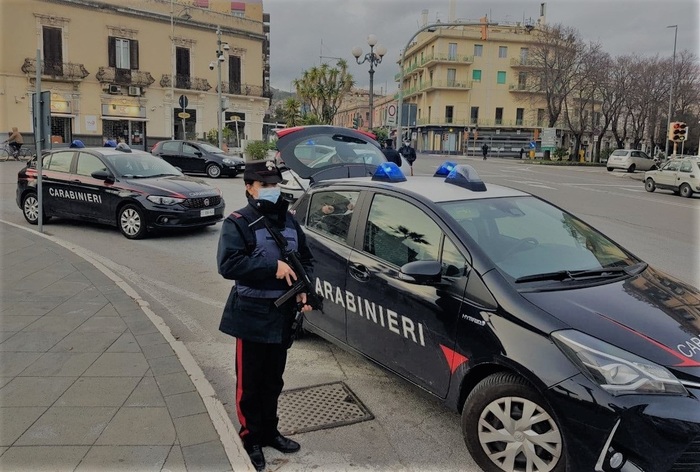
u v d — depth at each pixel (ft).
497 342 9.77
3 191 50.70
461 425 10.86
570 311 9.75
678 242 34.12
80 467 9.49
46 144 33.88
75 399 11.89
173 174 35.22
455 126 217.15
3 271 22.27
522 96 217.36
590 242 13.14
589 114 183.11
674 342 9.22
